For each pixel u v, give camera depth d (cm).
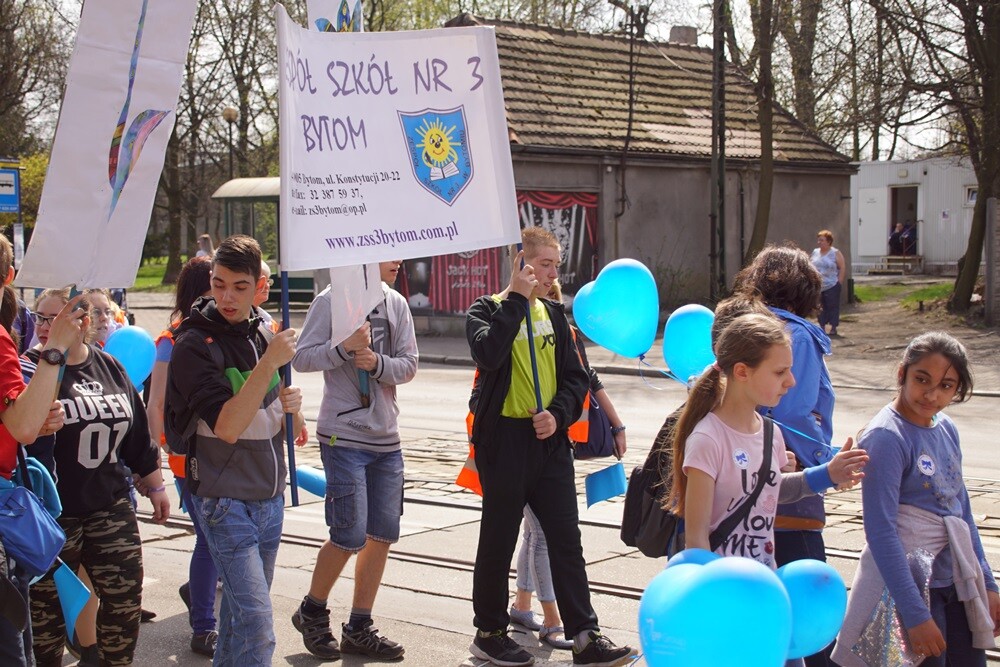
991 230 2020
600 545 682
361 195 417
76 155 357
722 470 344
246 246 406
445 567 644
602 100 2373
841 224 2655
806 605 289
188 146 4156
